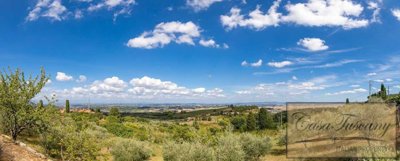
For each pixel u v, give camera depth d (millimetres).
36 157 18156
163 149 33781
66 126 28641
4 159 15914
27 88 24438
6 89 23766
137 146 44438
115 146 43531
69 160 28062
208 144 30391
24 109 24125
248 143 38500
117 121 95375
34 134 31312
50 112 26297
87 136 29141
